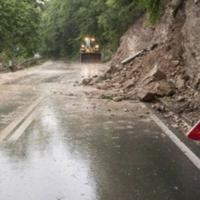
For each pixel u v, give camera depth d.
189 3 16.88
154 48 25.94
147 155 8.19
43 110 14.02
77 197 5.94
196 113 12.67
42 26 81.31
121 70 25.77
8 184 6.49
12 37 43.47
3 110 13.99
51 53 83.69
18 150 8.62
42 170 7.21
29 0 47.44
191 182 6.55
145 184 6.47
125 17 38.03
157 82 17.23
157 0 21.05
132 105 15.17
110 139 9.65
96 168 7.34
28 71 37.09
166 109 13.81
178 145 8.95
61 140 9.55
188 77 16.89
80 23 69.12
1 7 40.19
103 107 14.73
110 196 5.98
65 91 19.91
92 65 47.66
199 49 15.32
